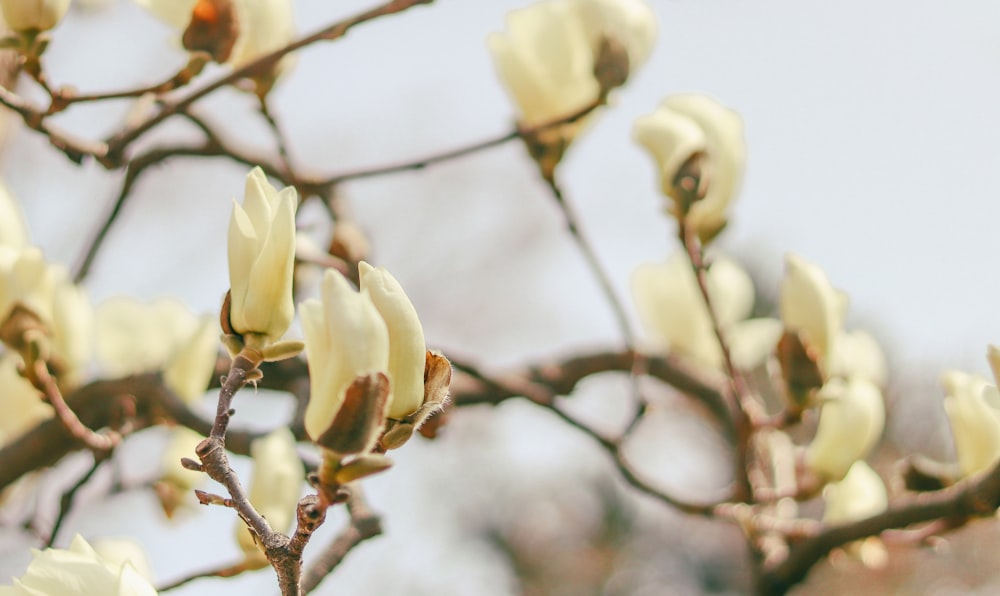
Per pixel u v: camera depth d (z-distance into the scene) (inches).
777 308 267.3
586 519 344.5
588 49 78.5
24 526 81.7
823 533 75.4
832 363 74.1
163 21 71.9
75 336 76.0
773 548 77.9
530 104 78.9
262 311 60.3
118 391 76.1
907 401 279.0
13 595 59.8
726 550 342.0
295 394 80.7
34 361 70.7
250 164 81.8
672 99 76.9
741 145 76.5
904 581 279.9
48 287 71.0
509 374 86.6
